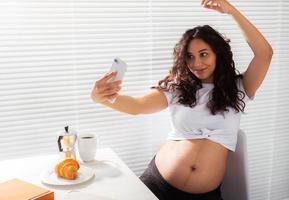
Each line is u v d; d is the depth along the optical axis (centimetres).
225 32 212
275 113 236
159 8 195
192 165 160
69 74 185
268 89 231
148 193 127
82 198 123
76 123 191
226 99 164
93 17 184
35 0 173
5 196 113
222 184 176
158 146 210
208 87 172
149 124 205
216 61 167
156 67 201
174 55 176
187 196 160
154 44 198
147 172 174
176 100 174
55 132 188
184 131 171
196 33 164
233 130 167
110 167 151
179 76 173
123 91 196
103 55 189
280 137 241
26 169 150
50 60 180
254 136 233
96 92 142
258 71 163
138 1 191
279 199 249
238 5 212
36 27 175
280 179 248
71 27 181
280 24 226
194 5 202
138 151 206
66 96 186
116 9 187
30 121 182
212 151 162
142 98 171
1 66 173
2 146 180
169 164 165
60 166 137
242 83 171
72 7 180
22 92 178
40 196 114
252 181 239
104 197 124
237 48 217
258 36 161
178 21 201
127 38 192
